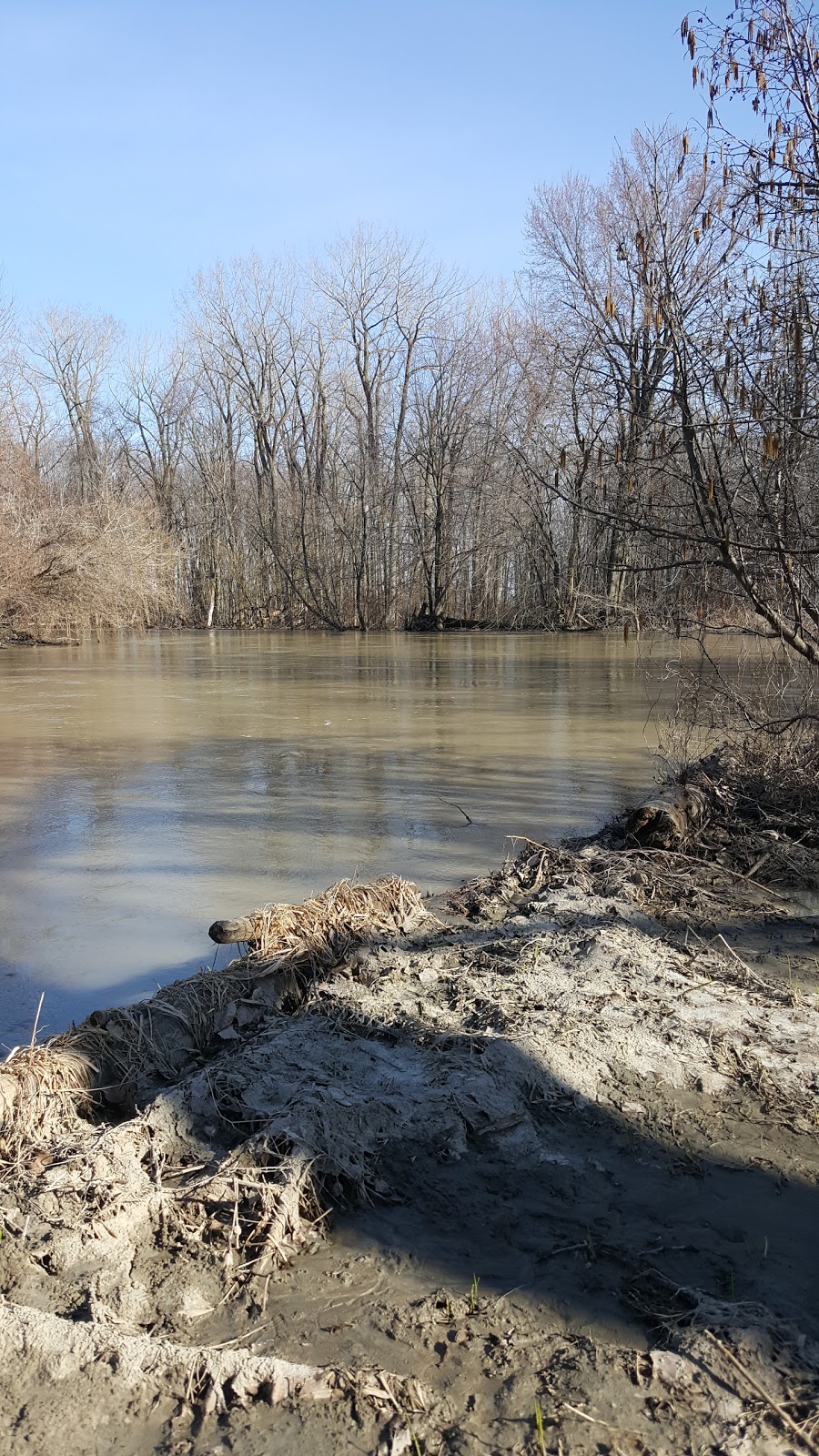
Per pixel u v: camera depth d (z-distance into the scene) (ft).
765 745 25.46
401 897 17.17
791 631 21.90
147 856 22.65
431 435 136.15
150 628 157.07
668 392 20.44
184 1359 7.48
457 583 145.48
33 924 18.33
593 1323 7.96
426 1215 9.43
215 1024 13.20
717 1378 7.33
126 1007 12.85
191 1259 8.75
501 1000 13.47
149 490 168.35
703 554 22.07
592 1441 6.83
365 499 142.92
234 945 17.28
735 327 20.68
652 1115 11.03
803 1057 12.19
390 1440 6.84
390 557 143.64
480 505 128.47
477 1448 6.79
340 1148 10.04
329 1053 11.99
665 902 18.43
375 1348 7.75
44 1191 9.46
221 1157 10.16
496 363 124.98
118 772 32.73
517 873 19.80
